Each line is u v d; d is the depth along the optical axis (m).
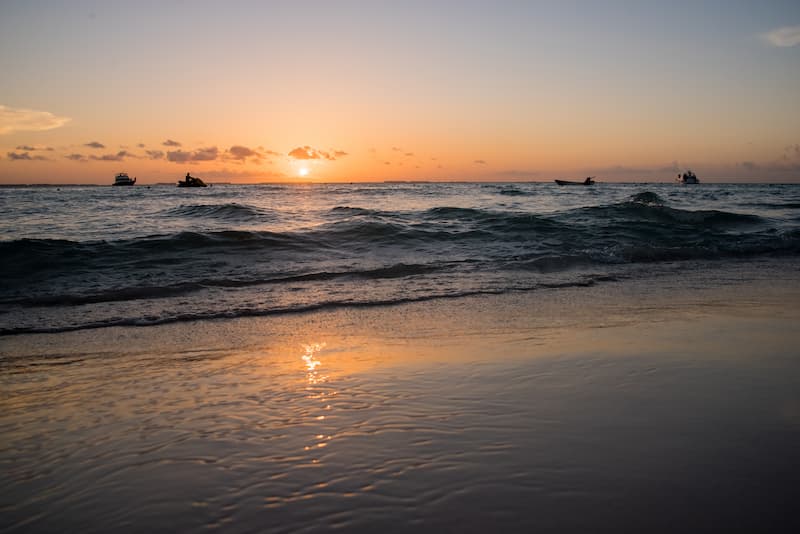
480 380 3.13
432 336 4.48
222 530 1.66
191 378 3.44
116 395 3.12
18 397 3.13
